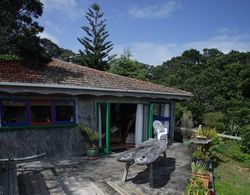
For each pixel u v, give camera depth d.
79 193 5.73
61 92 8.20
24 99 8.09
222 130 17.42
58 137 8.97
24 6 10.14
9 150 7.86
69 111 9.28
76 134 9.44
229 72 34.59
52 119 8.79
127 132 12.37
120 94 9.90
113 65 33.66
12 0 9.46
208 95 22.92
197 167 6.68
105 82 10.45
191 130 13.18
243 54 46.84
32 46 10.79
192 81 29.59
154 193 5.89
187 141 12.42
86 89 8.70
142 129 11.69
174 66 51.16
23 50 11.07
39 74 9.06
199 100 22.62
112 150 10.66
